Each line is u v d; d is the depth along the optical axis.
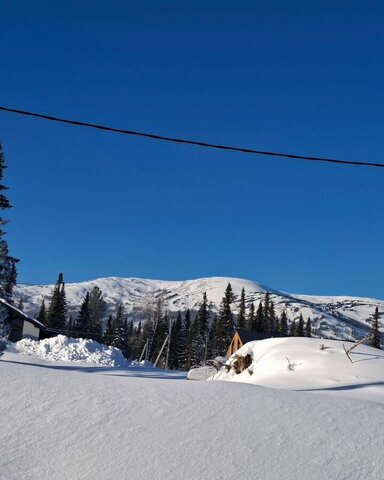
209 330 86.75
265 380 18.41
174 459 6.80
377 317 77.88
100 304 105.25
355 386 14.09
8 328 41.53
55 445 7.12
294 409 8.26
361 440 7.30
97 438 7.29
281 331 91.19
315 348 20.23
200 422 7.78
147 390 8.94
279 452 6.99
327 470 6.58
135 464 6.70
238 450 7.02
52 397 8.48
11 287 39.91
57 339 46.00
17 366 10.20
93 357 44.53
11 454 6.89
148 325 94.00
